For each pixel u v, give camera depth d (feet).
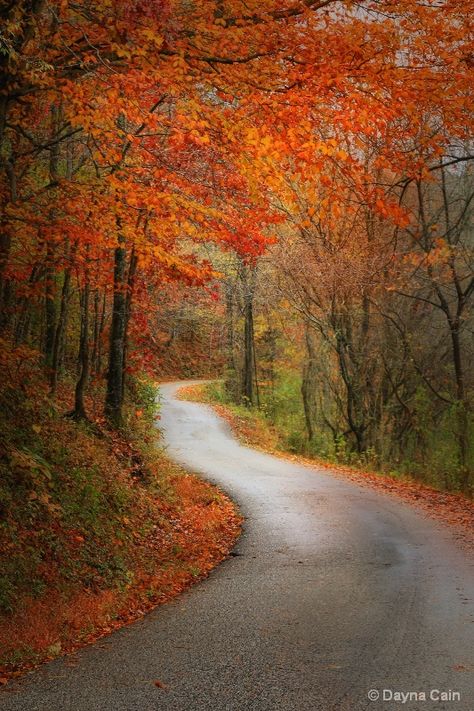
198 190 41.04
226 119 30.60
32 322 77.25
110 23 29.94
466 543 41.42
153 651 23.77
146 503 48.49
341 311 92.22
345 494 60.44
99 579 33.09
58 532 34.81
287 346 143.13
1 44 27.37
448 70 29.19
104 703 19.08
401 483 71.36
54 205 40.45
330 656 22.34
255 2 28.63
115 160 38.96
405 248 92.48
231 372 158.92
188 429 102.47
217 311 156.56
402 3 28.07
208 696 19.39
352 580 32.81
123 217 39.27
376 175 48.62
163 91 34.35
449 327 88.22
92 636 26.40
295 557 38.52
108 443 57.47
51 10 30.30
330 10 29.09
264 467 75.92
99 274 51.24
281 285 98.53
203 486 61.05
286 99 29.25
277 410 138.51
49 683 20.94
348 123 29.86
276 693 19.44
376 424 94.99
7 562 29.37
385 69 28.68
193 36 29.53
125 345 66.90
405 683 19.83
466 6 28.12
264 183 33.76
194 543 43.78
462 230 87.61
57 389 69.92
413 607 27.76
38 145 39.65
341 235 84.58
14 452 34.53
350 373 97.71
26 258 45.21
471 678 20.02
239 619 27.27
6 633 25.09
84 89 31.71
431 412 94.43
